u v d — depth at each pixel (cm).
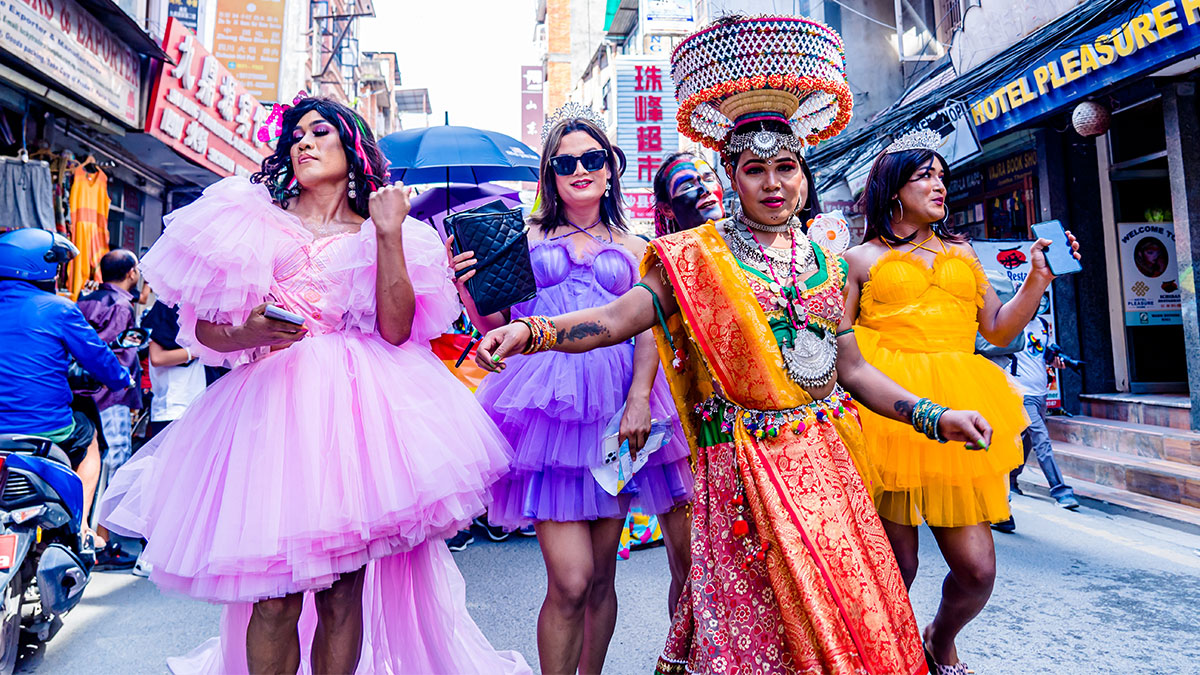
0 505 301
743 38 192
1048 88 666
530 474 237
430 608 243
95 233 766
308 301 206
